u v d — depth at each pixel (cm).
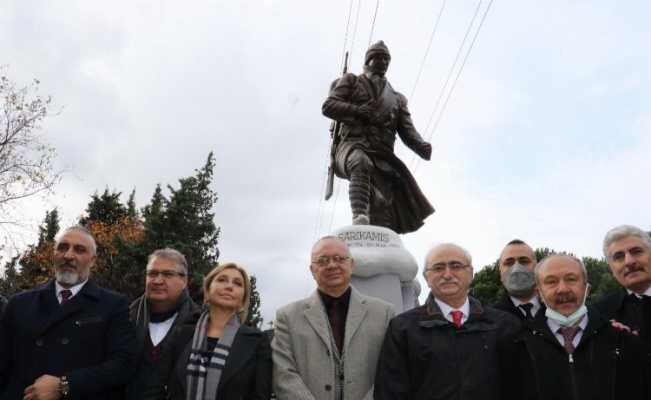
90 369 370
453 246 378
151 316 440
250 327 388
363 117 805
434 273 372
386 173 846
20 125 1772
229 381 351
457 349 345
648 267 390
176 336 378
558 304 330
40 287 409
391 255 724
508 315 371
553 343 324
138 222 3127
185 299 451
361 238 738
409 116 893
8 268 2414
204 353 361
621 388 309
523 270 469
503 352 344
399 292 725
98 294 405
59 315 384
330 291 407
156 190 3456
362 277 720
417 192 862
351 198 788
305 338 388
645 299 390
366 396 366
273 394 405
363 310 398
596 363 313
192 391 346
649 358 321
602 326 325
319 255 407
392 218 870
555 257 342
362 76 866
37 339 376
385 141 851
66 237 404
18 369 373
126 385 412
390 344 363
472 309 370
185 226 2098
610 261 409
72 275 398
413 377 349
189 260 2027
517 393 333
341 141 853
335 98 821
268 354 380
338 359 381
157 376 365
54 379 358
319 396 368
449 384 333
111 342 393
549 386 315
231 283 383
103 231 2877
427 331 357
